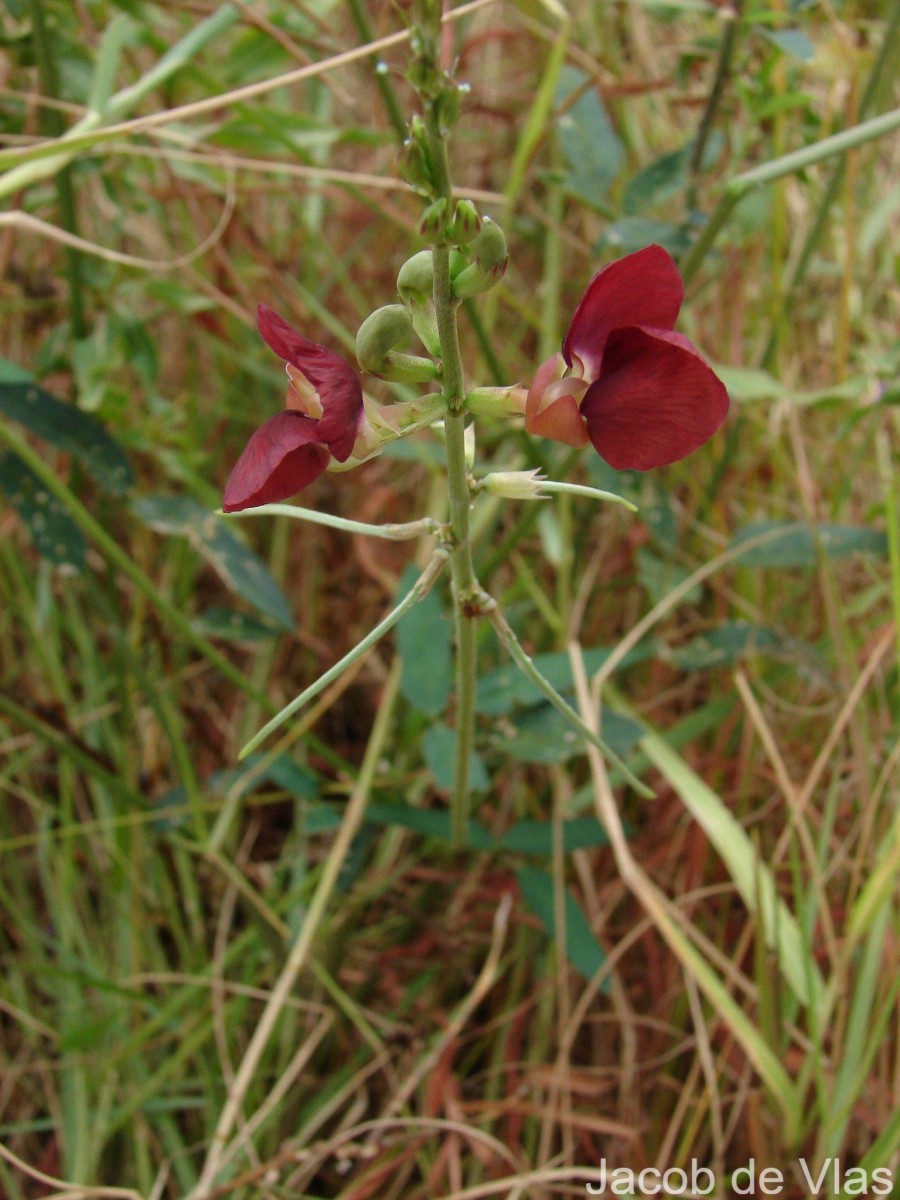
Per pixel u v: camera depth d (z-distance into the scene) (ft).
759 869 0.55
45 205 0.72
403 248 0.85
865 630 0.70
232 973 0.67
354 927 0.66
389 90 0.62
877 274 0.80
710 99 0.62
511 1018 0.62
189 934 0.70
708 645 0.62
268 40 0.70
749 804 0.68
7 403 0.58
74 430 0.60
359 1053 0.63
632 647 0.63
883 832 0.63
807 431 0.76
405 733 0.66
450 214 0.30
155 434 0.67
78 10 0.62
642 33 0.82
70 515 0.61
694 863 0.65
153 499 0.63
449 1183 0.59
